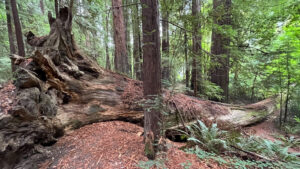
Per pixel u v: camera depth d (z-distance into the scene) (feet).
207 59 15.49
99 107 13.38
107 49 33.71
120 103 14.57
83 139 10.29
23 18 25.13
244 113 19.07
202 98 19.74
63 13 13.52
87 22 18.04
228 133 14.02
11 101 8.22
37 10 28.94
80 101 12.58
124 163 7.72
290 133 19.38
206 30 14.94
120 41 24.06
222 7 12.41
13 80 9.75
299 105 22.54
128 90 15.75
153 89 8.62
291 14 13.38
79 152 8.83
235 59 14.93
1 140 7.16
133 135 11.38
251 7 14.30
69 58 13.51
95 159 8.11
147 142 8.03
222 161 8.51
